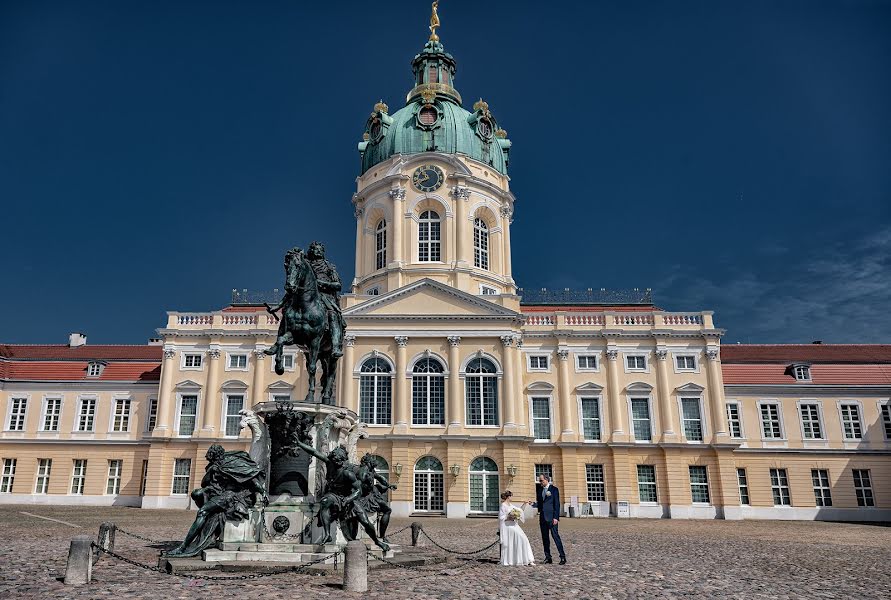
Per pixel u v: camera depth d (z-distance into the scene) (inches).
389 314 2089.1
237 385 2182.6
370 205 2458.2
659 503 2058.3
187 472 2139.5
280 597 466.9
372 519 659.4
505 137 2711.6
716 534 1333.7
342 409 694.5
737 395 2255.2
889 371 2284.7
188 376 2214.6
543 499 756.6
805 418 2237.9
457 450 1974.7
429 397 2050.9
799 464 2187.5
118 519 1460.4
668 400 2132.1
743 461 2196.1
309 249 780.6
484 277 2364.7
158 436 2142.0
